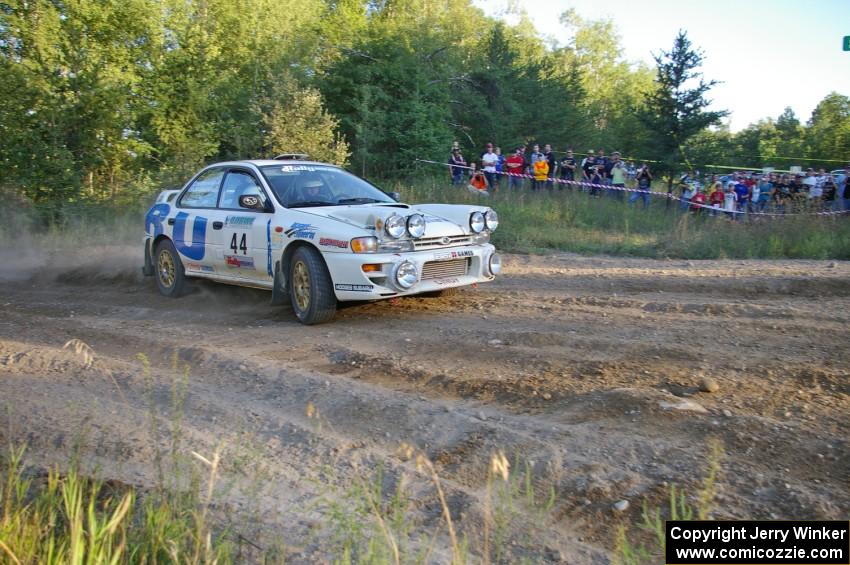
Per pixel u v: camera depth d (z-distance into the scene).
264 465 3.81
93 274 10.22
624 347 5.48
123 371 5.35
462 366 5.27
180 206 8.37
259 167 7.59
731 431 3.87
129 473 3.68
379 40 22.44
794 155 29.70
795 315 6.44
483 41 33.34
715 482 3.43
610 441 3.88
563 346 5.64
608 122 39.81
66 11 20.05
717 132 21.28
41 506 3.07
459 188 17.20
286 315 7.29
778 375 4.77
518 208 15.09
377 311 7.20
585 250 12.19
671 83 18.84
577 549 3.06
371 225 6.48
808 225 12.53
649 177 17.52
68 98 17.14
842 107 35.09
